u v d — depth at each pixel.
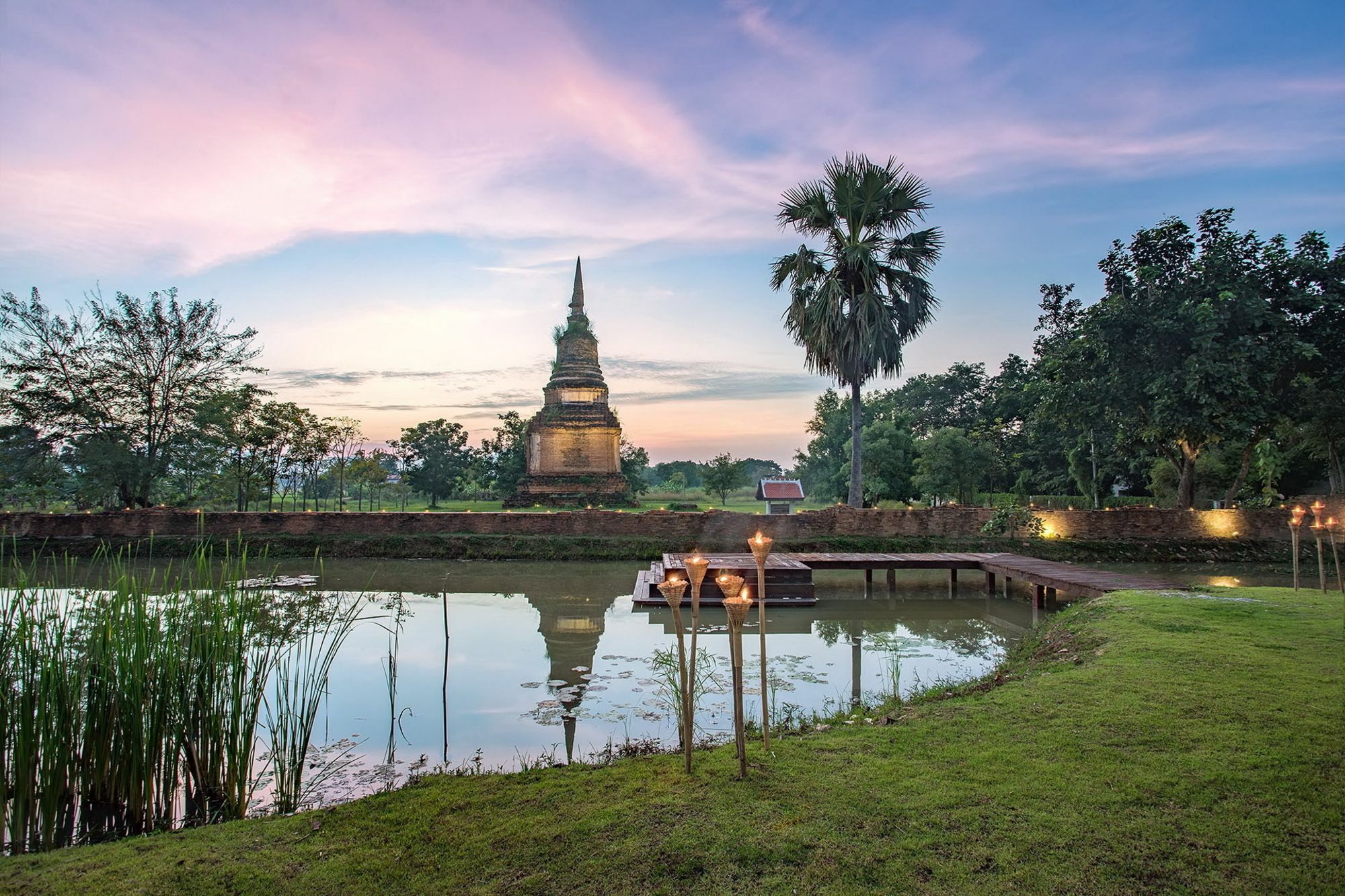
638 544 22.36
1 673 5.21
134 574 6.21
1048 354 26.08
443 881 3.69
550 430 48.38
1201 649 7.77
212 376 27.84
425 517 23.50
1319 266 21.55
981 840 3.91
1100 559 21.06
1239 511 22.16
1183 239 23.05
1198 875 3.56
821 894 3.48
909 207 23.36
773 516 23.27
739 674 4.80
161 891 3.66
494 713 8.00
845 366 23.27
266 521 23.59
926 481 34.22
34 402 25.58
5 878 3.83
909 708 6.77
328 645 11.09
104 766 5.52
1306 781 4.49
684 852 3.85
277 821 4.52
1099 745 5.18
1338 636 8.39
